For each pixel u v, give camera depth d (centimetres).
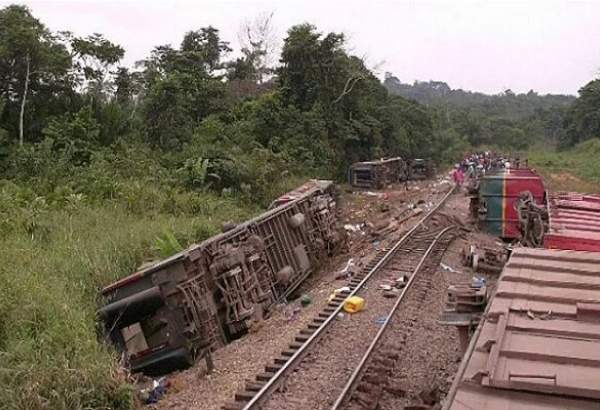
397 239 1984
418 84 19212
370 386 872
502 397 420
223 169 2527
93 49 2731
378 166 4106
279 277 1398
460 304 756
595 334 485
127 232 1534
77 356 857
